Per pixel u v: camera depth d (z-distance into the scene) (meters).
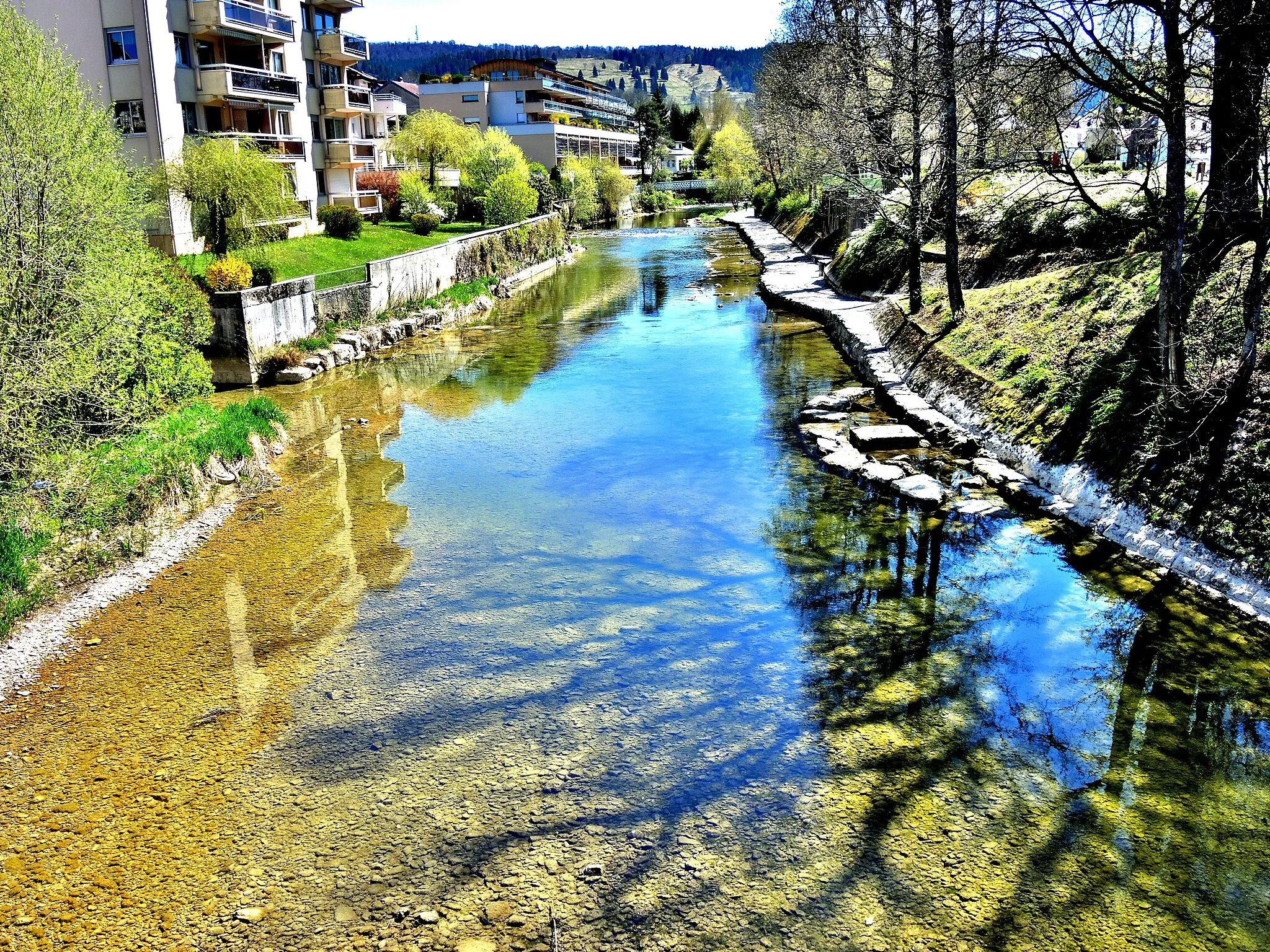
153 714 8.79
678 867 6.62
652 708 8.73
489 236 41.75
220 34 30.14
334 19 41.75
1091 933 5.91
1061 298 17.33
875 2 25.77
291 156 35.06
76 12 27.36
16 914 6.32
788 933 6.00
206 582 11.73
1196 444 11.52
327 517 13.98
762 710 8.68
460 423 19.27
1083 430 13.65
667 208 102.25
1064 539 12.16
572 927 6.08
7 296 12.16
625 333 29.42
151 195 25.91
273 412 18.02
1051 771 7.62
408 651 9.91
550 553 12.48
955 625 10.19
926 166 28.66
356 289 28.09
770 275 38.84
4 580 10.66
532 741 8.23
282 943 6.01
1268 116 10.64
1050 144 17.31
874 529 12.98
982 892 6.30
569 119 92.06
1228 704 8.46
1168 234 11.47
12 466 11.70
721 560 12.13
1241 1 10.03
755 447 16.95
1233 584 10.05
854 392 19.95
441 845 6.90
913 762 7.80
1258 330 11.79
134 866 6.77
